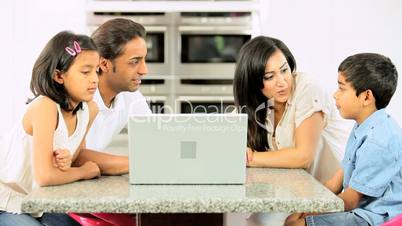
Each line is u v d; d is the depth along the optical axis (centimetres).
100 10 498
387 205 245
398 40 484
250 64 274
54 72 228
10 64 478
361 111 256
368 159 241
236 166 224
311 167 304
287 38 491
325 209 201
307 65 490
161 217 230
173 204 201
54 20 482
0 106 479
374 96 253
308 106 277
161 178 224
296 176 244
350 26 486
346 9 484
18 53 479
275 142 290
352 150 256
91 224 281
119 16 502
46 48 231
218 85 513
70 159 228
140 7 502
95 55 232
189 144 222
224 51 511
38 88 230
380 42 485
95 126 296
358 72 252
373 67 252
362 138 251
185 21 507
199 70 512
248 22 506
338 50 487
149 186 222
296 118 278
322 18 487
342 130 304
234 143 222
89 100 233
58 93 230
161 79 512
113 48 272
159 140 222
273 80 272
